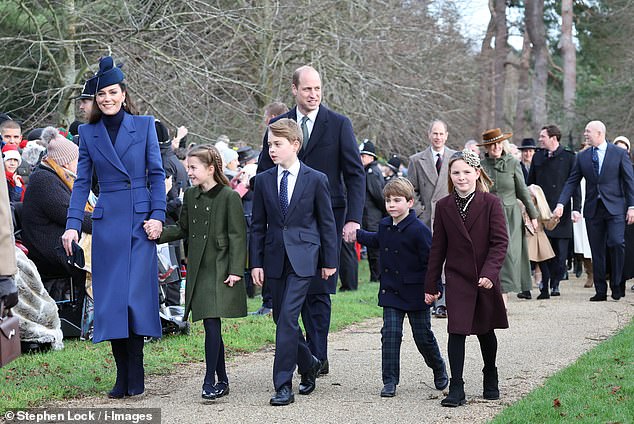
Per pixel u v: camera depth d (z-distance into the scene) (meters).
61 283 13.65
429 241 10.23
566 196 19.36
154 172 10.09
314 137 10.84
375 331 14.97
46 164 13.35
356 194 10.82
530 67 67.81
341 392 10.23
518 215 17.11
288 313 9.77
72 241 9.97
